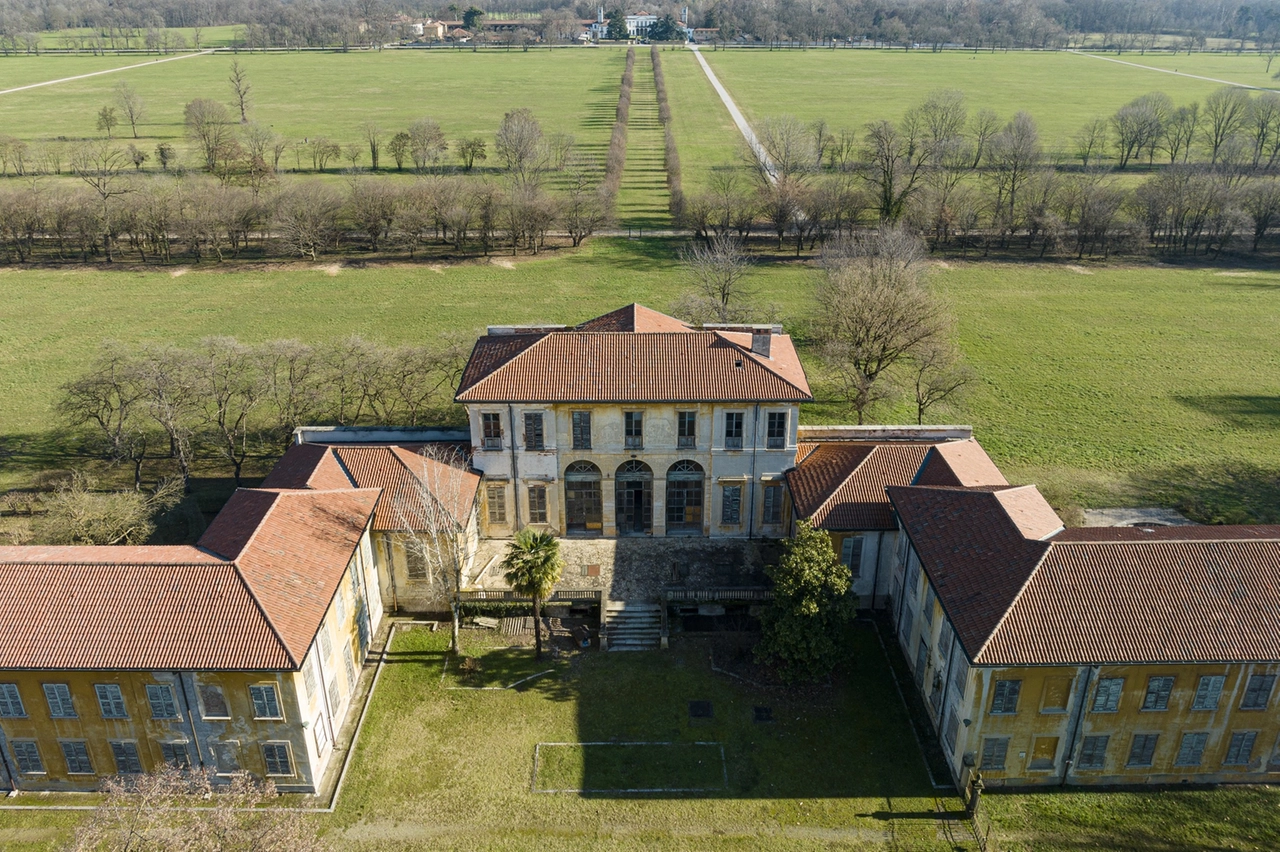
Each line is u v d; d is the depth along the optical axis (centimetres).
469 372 6938
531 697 5788
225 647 4809
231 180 17825
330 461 6644
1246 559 5106
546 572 5847
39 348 11600
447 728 5550
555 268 15075
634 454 6881
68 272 14725
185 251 15888
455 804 5041
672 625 6369
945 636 5347
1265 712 4972
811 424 9488
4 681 4844
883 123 16962
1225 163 18288
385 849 4781
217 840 4200
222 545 5419
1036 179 16800
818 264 13950
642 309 7625
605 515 7081
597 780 5191
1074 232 15938
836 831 4878
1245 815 4941
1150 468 8731
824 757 5341
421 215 15712
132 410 9019
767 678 5922
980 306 13350
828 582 5684
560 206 16062
